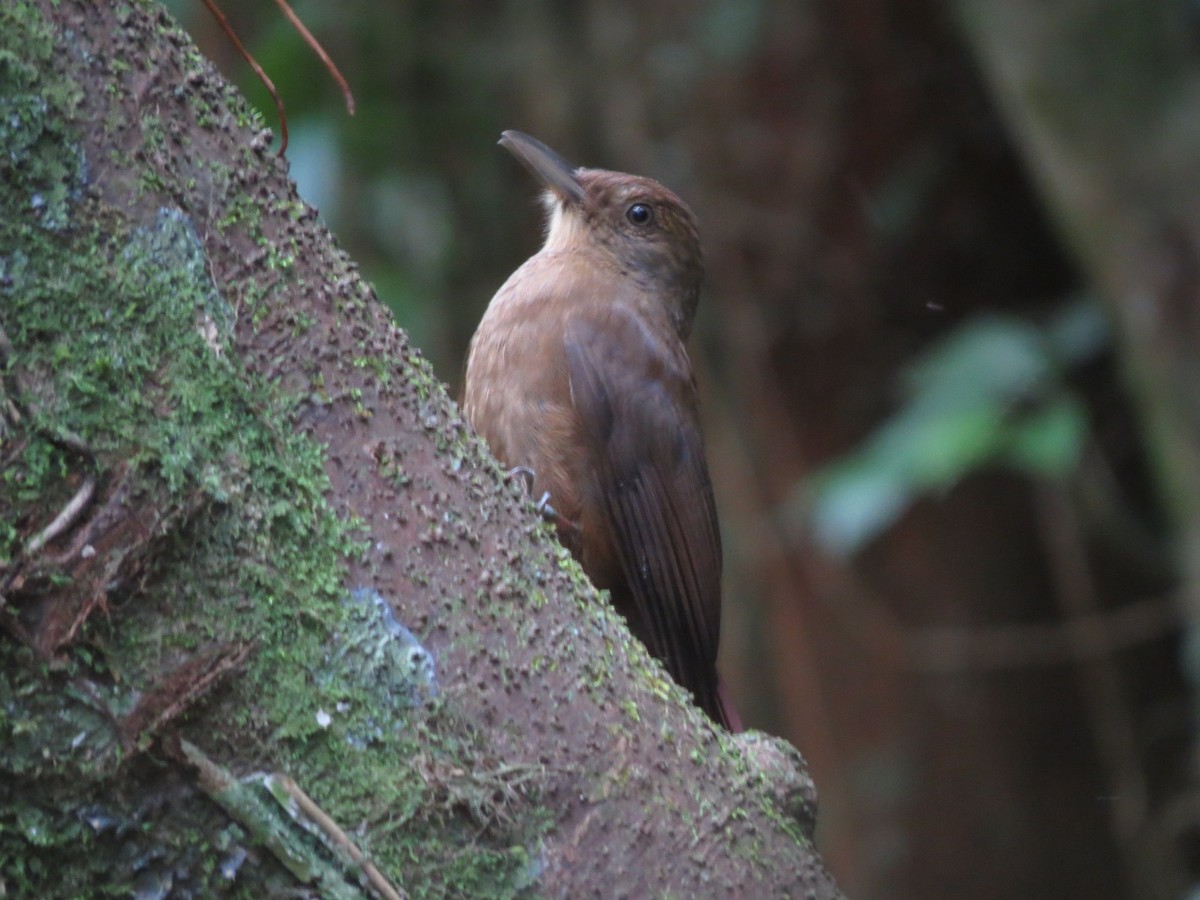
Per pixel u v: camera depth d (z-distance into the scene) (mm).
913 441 10273
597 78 13742
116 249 3402
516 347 7496
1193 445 10391
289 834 3369
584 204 8375
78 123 3385
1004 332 10789
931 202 13562
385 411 3770
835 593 13656
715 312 13711
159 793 3303
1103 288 10812
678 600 7438
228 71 12070
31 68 3336
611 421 7375
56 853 3260
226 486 3420
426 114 13383
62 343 3303
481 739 3631
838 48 13406
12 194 3293
